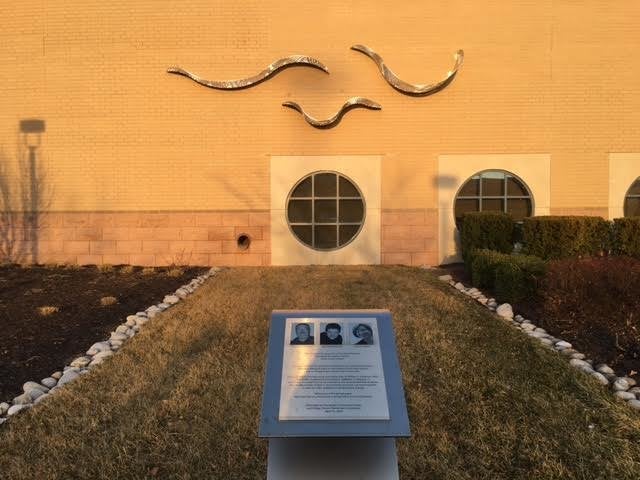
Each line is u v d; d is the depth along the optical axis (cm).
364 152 1063
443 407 402
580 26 1048
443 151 1061
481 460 335
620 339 521
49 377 470
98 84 1064
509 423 377
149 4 1053
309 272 970
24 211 1076
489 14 1048
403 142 1061
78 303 714
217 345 537
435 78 1051
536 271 670
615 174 1062
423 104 1057
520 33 1048
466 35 1049
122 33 1058
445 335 556
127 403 409
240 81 1048
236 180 1066
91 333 589
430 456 338
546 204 1062
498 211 1027
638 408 390
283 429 212
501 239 947
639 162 1061
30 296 753
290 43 1053
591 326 563
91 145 1068
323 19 1051
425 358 496
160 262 1066
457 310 654
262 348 526
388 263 1069
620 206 1062
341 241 1070
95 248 1070
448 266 1048
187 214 1068
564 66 1052
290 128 1064
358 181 1063
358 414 216
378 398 221
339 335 239
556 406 399
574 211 1064
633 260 654
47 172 1073
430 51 1049
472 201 1062
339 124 1061
